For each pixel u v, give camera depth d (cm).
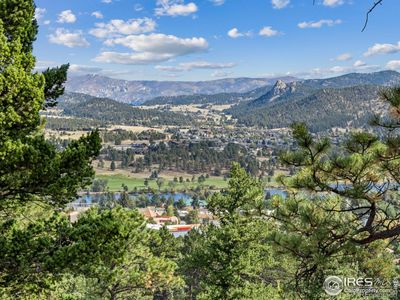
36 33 865
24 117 732
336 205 703
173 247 3881
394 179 665
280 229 748
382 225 676
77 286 1611
